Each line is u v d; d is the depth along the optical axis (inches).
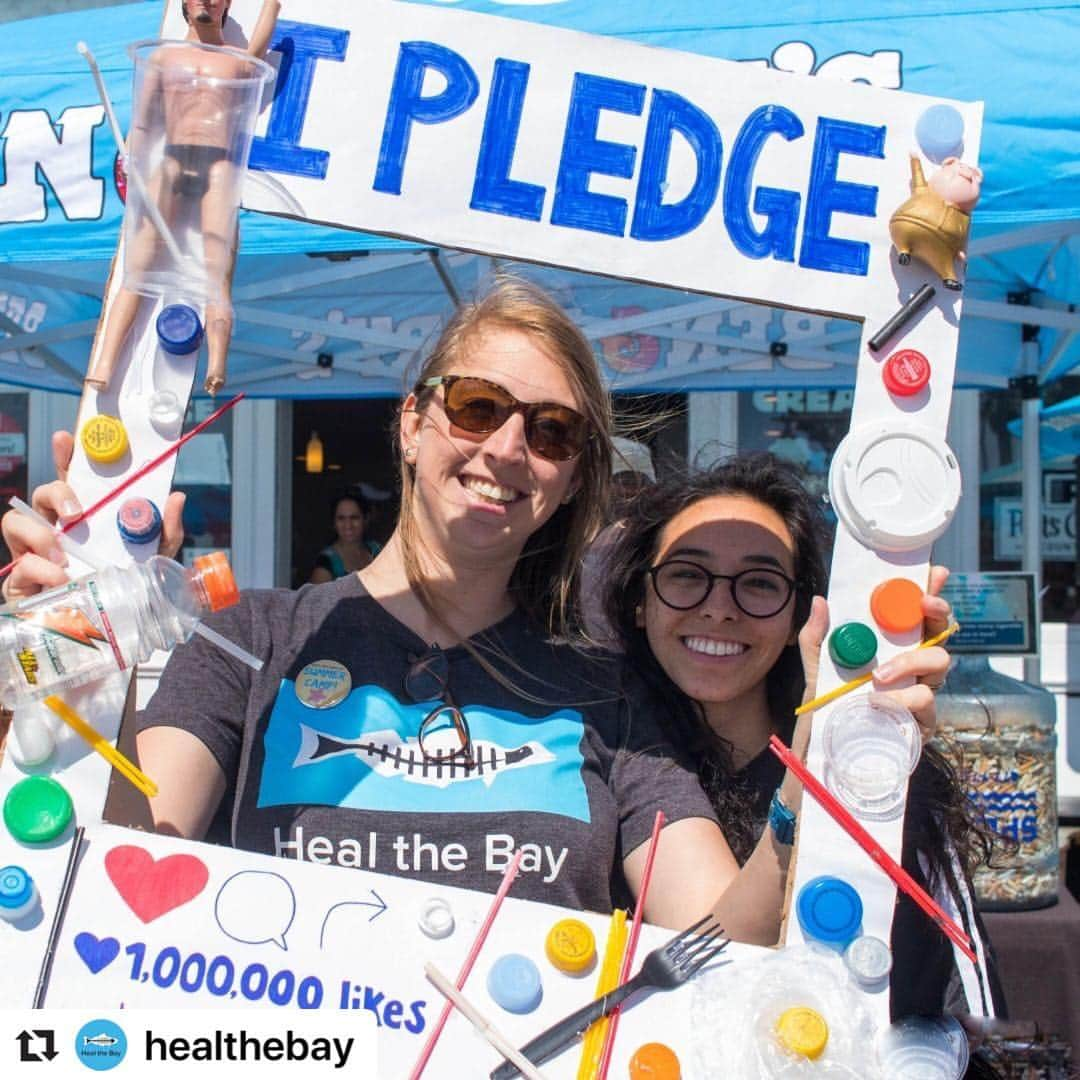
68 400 229.0
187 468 230.2
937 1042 48.6
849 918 48.3
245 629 59.3
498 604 61.5
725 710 70.5
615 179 53.8
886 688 50.1
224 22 52.5
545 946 49.2
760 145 53.7
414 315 155.7
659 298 151.8
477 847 53.9
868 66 82.9
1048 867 103.7
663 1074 47.1
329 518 249.4
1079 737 202.5
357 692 57.3
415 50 53.7
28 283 137.1
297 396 177.8
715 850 56.6
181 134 48.1
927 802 60.9
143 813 52.2
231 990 47.9
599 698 60.7
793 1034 46.1
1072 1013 98.0
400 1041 47.9
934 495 50.8
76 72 90.3
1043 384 167.9
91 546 48.5
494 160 53.7
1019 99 81.4
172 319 49.3
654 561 69.7
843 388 166.2
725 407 213.6
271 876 49.2
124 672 48.5
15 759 48.1
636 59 54.0
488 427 56.2
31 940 47.4
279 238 86.5
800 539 69.7
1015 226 107.0
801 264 53.1
